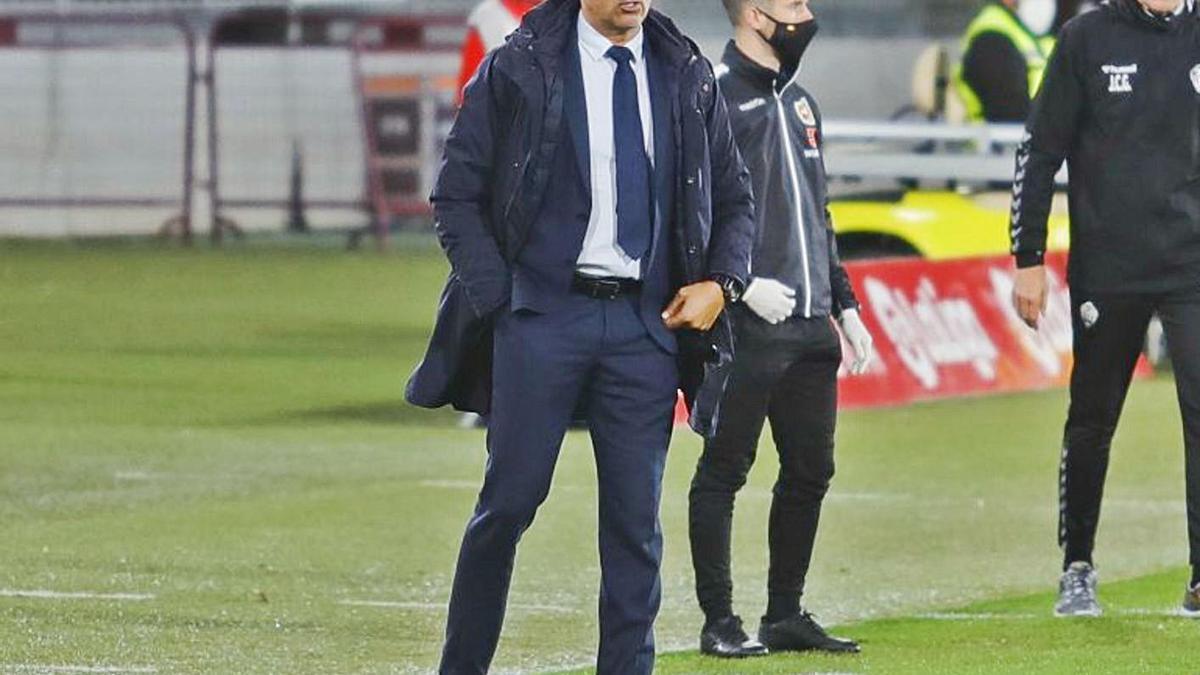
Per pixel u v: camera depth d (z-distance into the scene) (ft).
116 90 281.95
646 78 67.46
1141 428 143.74
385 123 279.69
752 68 79.97
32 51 281.54
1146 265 87.66
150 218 284.41
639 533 68.13
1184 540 107.55
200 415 147.13
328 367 171.22
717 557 81.00
